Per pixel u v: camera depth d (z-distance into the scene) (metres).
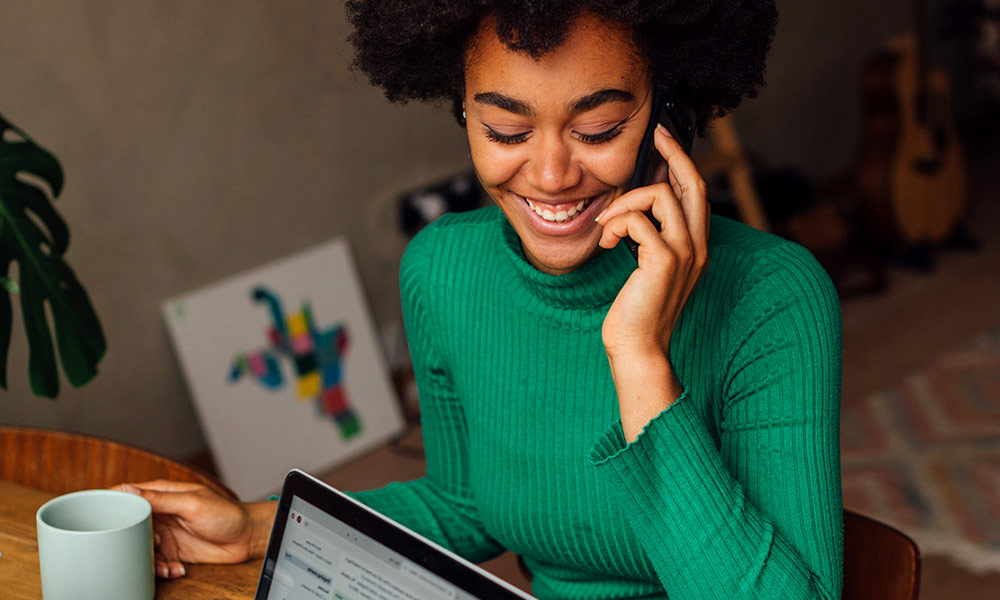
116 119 2.86
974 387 3.76
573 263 1.00
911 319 4.43
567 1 0.84
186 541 1.16
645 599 1.15
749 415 1.02
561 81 0.87
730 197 4.26
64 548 1.00
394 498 1.31
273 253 3.31
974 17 6.67
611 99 0.89
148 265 3.00
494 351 1.19
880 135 4.88
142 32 2.89
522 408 1.17
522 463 1.18
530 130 0.91
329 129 3.41
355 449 3.47
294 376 3.33
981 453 3.29
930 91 4.96
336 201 3.47
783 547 0.94
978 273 4.93
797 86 5.42
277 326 3.30
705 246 0.96
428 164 3.74
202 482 1.29
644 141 0.95
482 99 0.91
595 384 1.12
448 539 1.29
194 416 3.17
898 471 3.21
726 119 4.16
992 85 6.89
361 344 3.52
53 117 2.73
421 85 1.11
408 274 1.28
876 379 3.89
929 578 2.66
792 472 0.99
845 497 3.08
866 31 5.89
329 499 0.94
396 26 1.01
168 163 3.00
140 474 1.35
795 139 5.48
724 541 0.92
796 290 1.02
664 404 0.94
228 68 3.11
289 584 0.96
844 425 3.55
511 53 0.87
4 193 1.83
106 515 1.08
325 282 3.44
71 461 1.38
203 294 3.12
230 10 3.09
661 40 0.92
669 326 0.97
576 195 0.94
